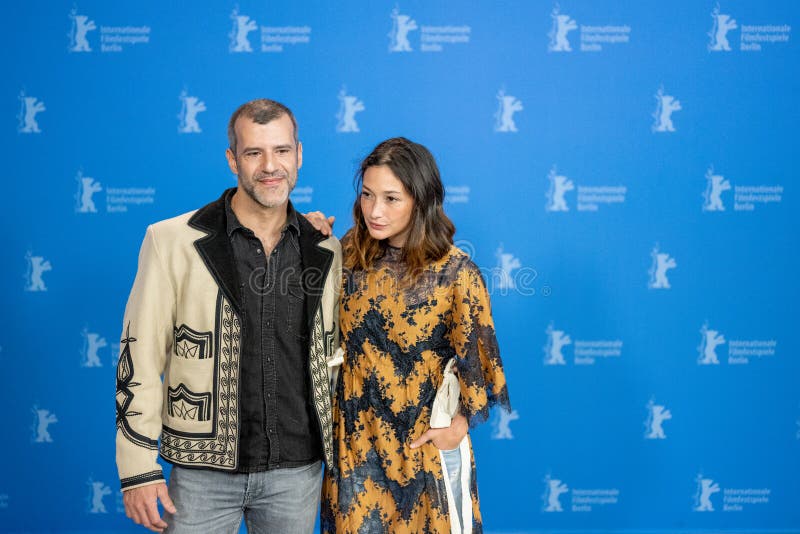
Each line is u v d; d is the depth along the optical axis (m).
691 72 2.90
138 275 1.70
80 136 2.82
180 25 2.82
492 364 1.86
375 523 1.83
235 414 1.67
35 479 2.92
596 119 2.90
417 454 1.83
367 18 2.85
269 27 2.83
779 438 3.01
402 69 2.87
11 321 2.86
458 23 2.86
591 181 2.92
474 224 2.92
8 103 2.80
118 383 1.66
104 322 2.88
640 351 2.97
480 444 2.99
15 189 2.82
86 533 2.94
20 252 2.84
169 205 2.86
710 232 2.95
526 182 2.91
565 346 2.97
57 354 2.89
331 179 2.89
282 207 1.72
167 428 1.71
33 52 2.79
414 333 1.81
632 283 2.96
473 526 1.93
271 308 1.70
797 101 2.92
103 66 2.81
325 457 1.77
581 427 2.99
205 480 1.70
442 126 2.88
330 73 2.86
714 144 2.92
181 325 1.67
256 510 1.78
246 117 1.65
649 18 2.88
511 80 2.88
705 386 2.99
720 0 2.88
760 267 2.96
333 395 1.89
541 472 3.00
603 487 3.01
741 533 3.02
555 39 2.88
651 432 3.00
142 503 1.63
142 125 2.84
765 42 2.89
